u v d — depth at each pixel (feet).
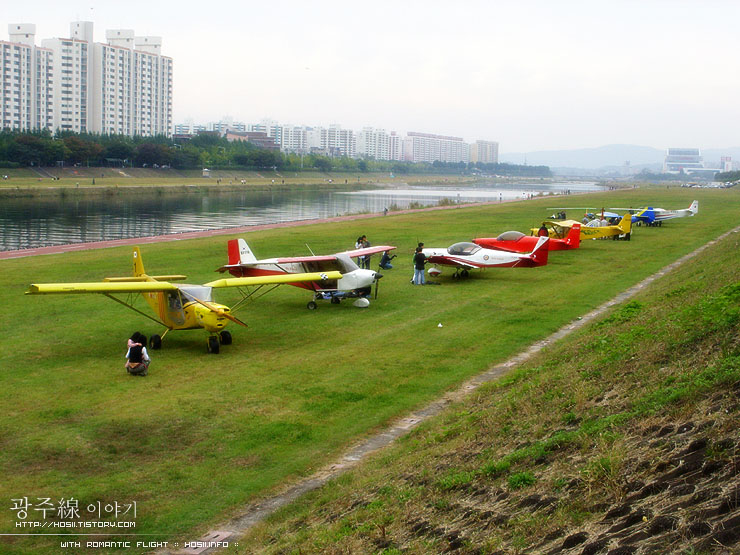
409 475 35.14
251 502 36.17
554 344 63.87
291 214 283.18
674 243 150.82
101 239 178.40
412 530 28.45
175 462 40.34
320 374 57.36
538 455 32.04
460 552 25.18
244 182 565.12
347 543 28.53
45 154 460.55
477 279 105.50
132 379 55.21
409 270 114.62
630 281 102.47
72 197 361.51
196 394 51.83
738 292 50.65
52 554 30.89
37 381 54.08
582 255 132.87
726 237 158.20
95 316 77.00
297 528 32.32
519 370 54.65
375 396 52.01
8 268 110.11
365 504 32.94
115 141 557.33
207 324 62.95
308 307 84.43
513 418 40.16
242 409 48.85
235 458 41.09
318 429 45.57
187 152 591.78
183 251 134.92
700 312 49.19
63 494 36.24
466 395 51.85
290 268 87.86
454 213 247.09
